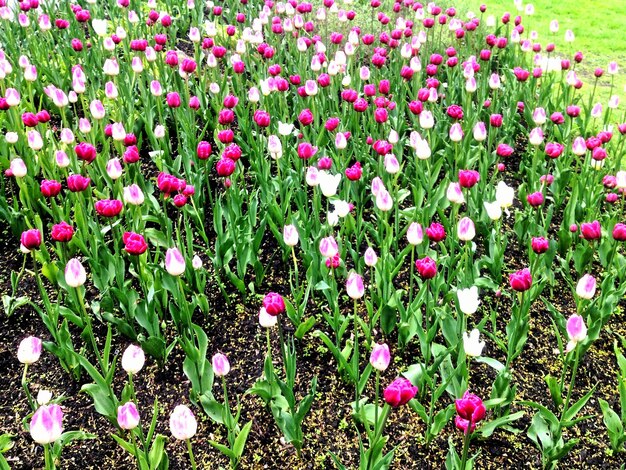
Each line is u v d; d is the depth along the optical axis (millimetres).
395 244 1898
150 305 1599
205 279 1841
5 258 1986
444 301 1676
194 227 2107
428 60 3104
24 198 1952
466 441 1134
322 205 2182
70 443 1474
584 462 1452
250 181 2305
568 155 2379
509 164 2564
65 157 1854
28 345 1258
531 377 1656
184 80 2641
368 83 2918
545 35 4125
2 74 2283
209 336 1742
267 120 2016
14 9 3215
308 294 1789
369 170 2225
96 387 1432
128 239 1429
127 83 2625
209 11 3688
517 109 2805
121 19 3281
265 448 1470
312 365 1663
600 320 1621
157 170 2348
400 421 1517
